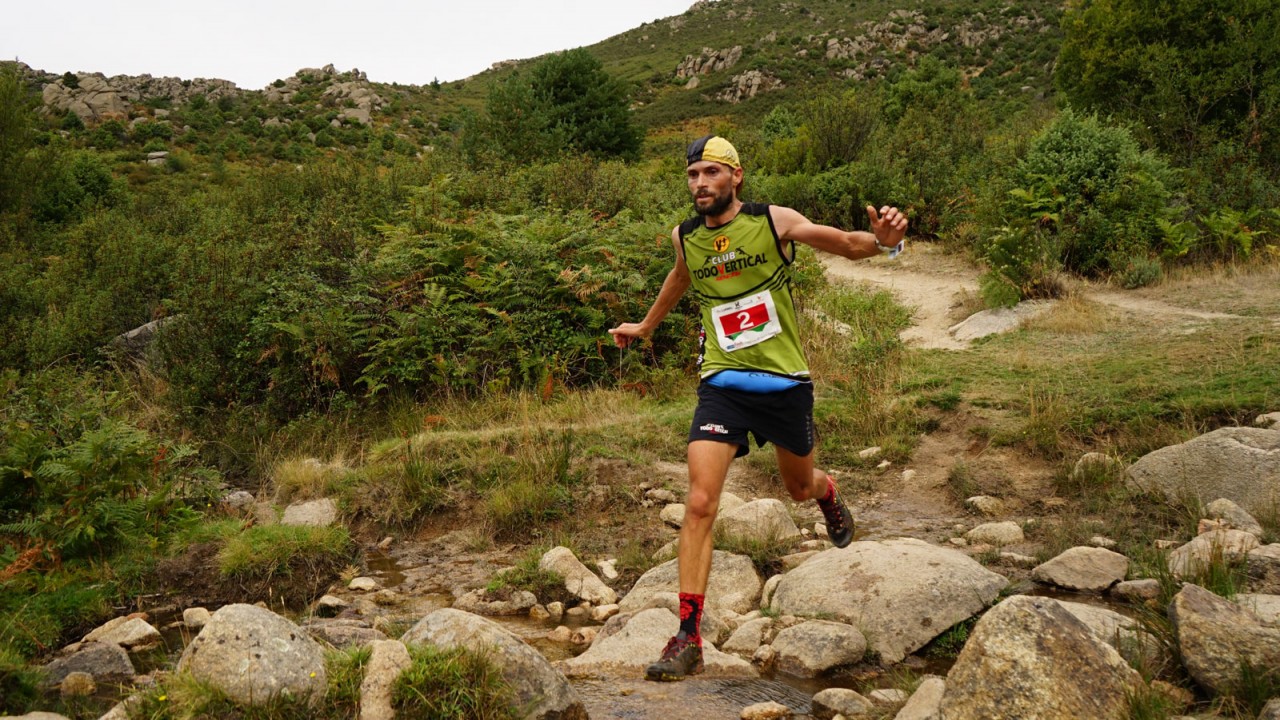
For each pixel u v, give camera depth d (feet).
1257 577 14.11
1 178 66.49
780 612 14.75
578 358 30.86
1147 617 12.14
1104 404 23.15
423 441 24.56
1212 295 34.55
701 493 11.17
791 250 11.29
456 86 333.83
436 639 11.03
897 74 228.43
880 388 27.09
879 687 12.07
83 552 18.61
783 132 99.14
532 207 46.62
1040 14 268.41
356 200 49.60
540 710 10.57
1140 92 52.21
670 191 55.31
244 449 27.14
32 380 25.04
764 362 11.50
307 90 240.12
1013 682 9.14
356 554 20.04
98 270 42.91
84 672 13.23
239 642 10.31
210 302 31.45
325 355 28.76
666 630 13.48
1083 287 37.40
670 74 303.48
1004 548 17.60
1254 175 44.01
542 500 21.27
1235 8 49.67
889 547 15.29
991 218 45.65
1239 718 9.21
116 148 165.27
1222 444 18.33
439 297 30.58
